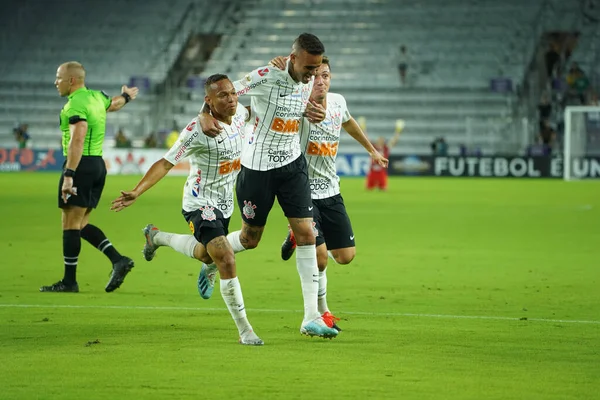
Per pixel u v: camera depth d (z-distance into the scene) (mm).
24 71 162625
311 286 24172
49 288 32844
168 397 17922
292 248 28500
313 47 23719
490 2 163125
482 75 153875
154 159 139625
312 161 26875
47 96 159125
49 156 144750
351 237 27578
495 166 138375
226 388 18656
